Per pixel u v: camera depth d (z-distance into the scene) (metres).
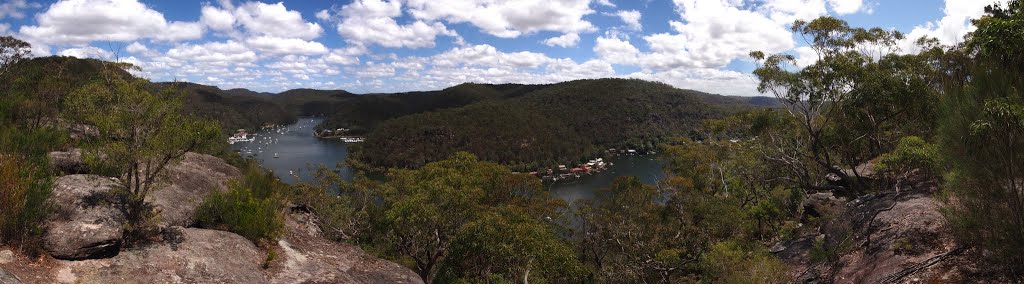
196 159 15.36
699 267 18.56
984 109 6.71
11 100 15.07
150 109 8.73
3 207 7.06
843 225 13.37
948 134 8.40
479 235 16.44
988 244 8.02
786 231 17.50
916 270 9.24
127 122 8.52
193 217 10.81
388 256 18.30
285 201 15.67
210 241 9.48
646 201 27.50
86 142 9.39
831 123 22.45
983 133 6.96
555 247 17.34
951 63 18.84
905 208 12.23
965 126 7.78
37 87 16.69
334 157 116.69
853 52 18.05
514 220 18.50
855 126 20.56
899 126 20.88
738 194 26.92
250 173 14.67
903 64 19.05
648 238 22.53
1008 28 6.78
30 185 7.51
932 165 12.90
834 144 22.00
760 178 27.45
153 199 9.61
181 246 8.82
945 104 8.64
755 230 21.19
